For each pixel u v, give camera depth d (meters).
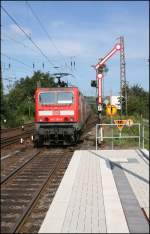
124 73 37.91
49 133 25.95
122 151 23.20
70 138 26.19
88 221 9.45
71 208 10.65
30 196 12.52
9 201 11.88
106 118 48.00
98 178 14.92
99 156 21.06
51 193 12.98
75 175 15.52
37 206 11.31
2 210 10.93
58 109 25.98
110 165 18.02
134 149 24.34
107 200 11.53
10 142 28.33
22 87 77.81
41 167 18.06
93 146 26.45
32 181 14.93
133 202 11.32
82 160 19.55
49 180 14.86
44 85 62.50
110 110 25.91
